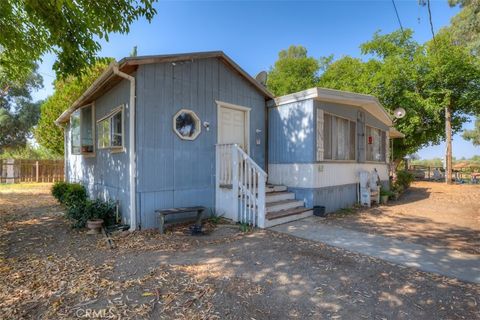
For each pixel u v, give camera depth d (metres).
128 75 5.04
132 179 5.14
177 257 3.81
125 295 2.71
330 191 7.24
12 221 6.05
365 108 8.80
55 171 16.56
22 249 4.15
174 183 5.70
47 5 4.06
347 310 2.49
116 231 5.11
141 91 5.21
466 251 4.11
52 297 2.66
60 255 3.88
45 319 2.30
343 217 6.53
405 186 12.63
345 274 3.26
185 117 5.90
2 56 5.81
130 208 5.20
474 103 13.98
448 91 14.01
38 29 4.93
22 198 9.75
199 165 6.15
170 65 5.66
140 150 5.19
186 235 4.93
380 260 3.73
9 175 15.34
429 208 7.81
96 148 7.36
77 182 9.21
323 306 2.55
